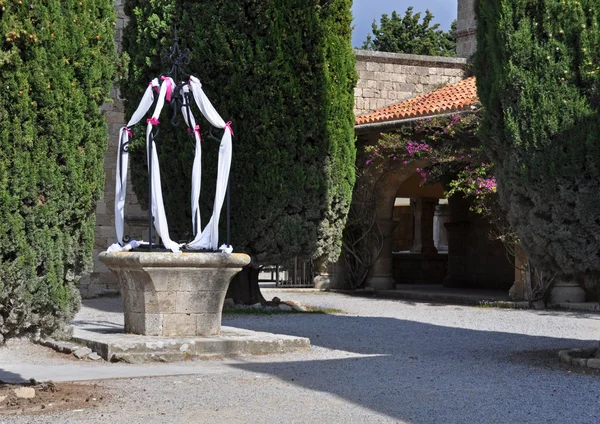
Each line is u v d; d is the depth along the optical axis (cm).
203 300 1145
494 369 995
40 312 756
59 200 744
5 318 744
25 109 711
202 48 1686
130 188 2320
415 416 721
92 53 762
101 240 2289
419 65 2616
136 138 1747
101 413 714
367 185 2395
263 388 848
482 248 2600
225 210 1688
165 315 1129
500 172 1098
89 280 2267
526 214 1063
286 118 1698
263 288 2548
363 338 1327
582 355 1079
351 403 775
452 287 2645
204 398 789
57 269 752
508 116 1049
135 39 1767
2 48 702
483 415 729
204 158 1694
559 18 1032
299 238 1717
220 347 1090
